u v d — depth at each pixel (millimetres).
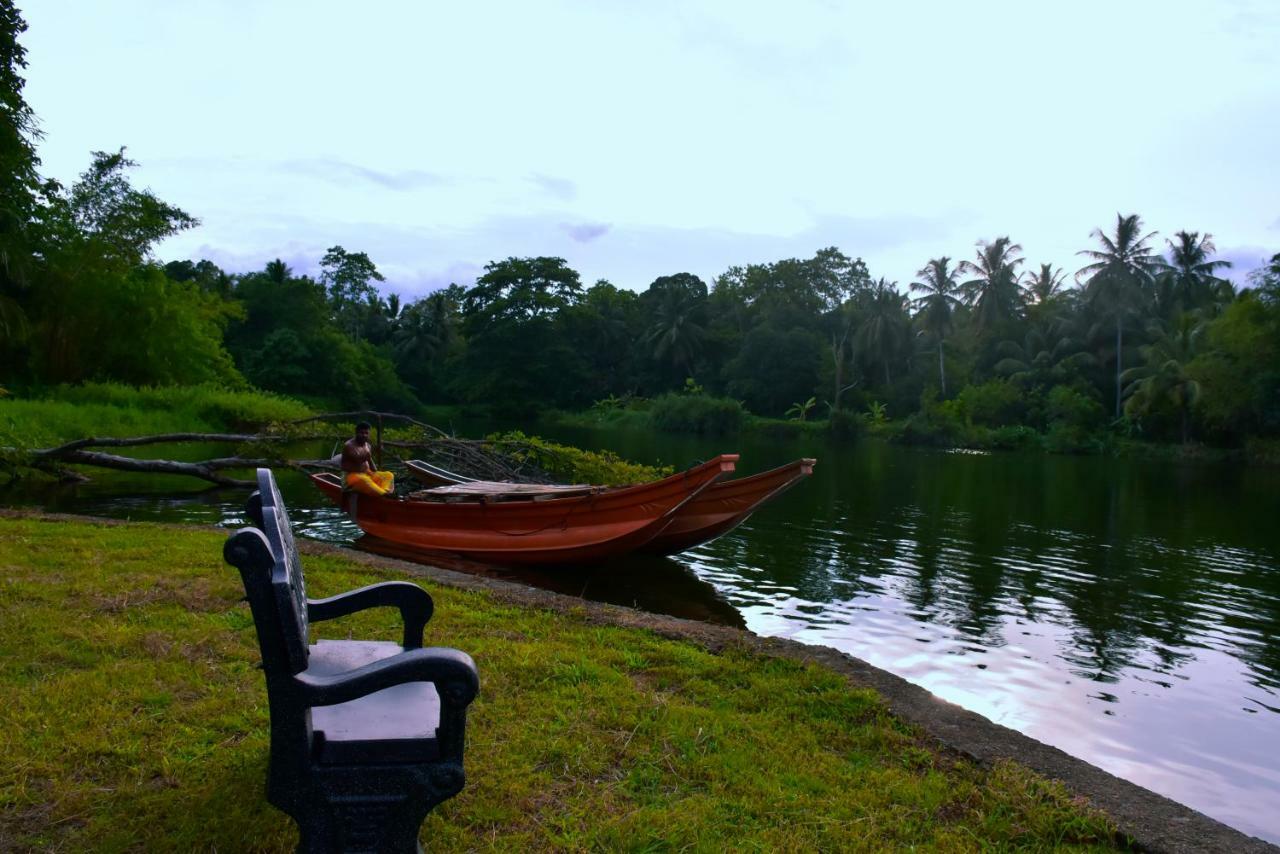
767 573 12055
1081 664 8445
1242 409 46156
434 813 3166
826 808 3406
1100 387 61250
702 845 3051
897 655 8469
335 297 87750
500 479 16391
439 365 83688
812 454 41938
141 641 4914
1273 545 16250
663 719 4176
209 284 65938
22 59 22859
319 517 14828
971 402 59406
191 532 9062
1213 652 9047
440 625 5645
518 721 4066
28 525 8852
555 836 3070
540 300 74938
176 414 29375
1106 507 22109
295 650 2344
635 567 12078
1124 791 3717
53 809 3102
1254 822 5262
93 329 34219
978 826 3350
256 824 3012
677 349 76188
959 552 14445
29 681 4293
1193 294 60875
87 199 34812
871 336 69250
